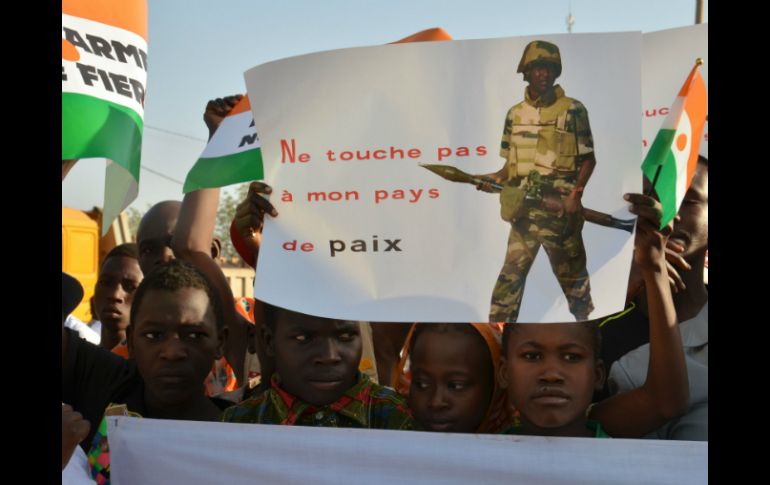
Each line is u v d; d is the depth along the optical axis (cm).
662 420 214
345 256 210
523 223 202
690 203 249
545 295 200
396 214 208
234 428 217
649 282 206
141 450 220
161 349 231
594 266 197
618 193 197
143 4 233
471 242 204
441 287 205
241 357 285
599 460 198
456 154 205
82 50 221
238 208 221
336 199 211
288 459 213
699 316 248
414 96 207
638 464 196
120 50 227
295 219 213
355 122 210
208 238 282
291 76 212
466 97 204
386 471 208
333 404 229
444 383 218
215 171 248
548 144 200
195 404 236
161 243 323
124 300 328
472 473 204
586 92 198
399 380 259
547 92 200
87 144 219
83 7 222
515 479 202
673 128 199
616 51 197
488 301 203
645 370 235
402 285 207
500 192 203
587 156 198
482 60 203
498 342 224
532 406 210
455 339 218
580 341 207
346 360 229
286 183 214
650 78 234
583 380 208
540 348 208
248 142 246
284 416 229
